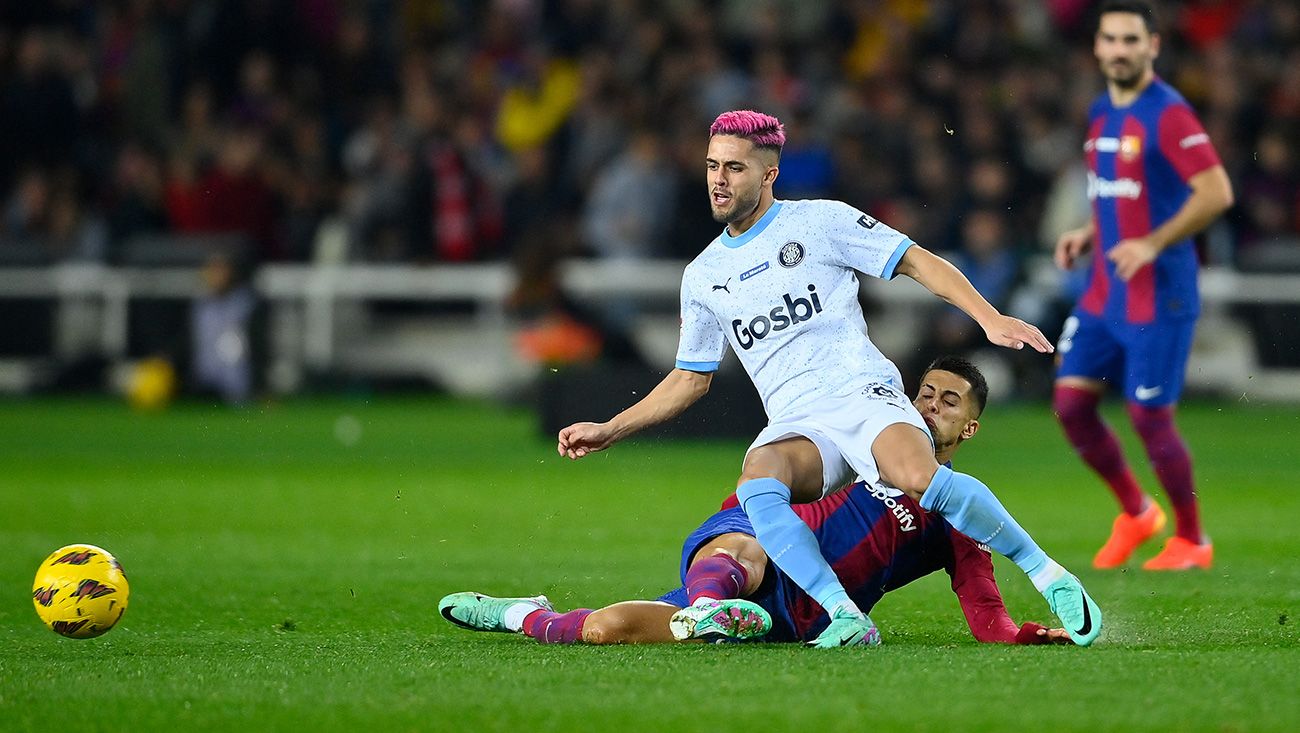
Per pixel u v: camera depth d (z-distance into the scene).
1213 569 26.92
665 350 62.38
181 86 72.50
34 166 70.62
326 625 21.30
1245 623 20.78
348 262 66.12
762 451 18.86
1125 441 48.78
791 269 19.83
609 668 16.67
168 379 63.19
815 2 71.56
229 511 35.53
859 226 19.81
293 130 70.06
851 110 64.69
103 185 70.75
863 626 17.83
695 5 72.56
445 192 65.56
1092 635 17.80
